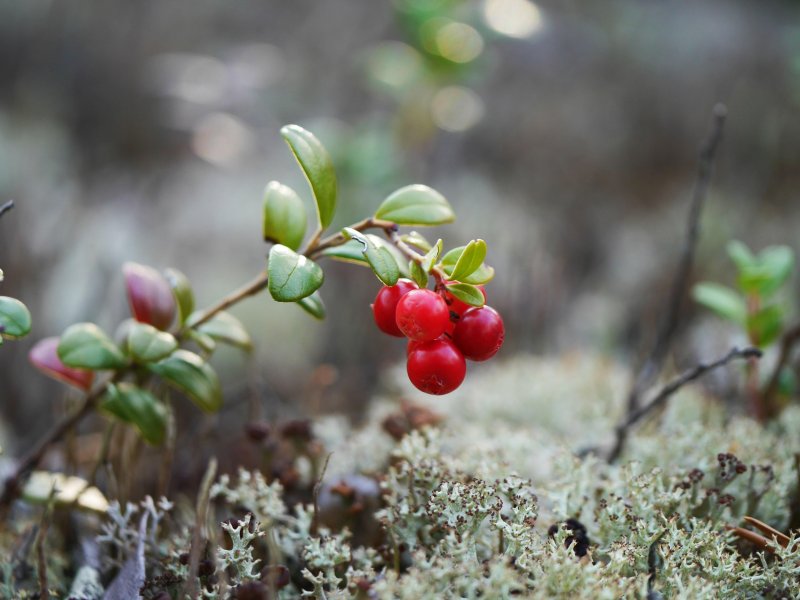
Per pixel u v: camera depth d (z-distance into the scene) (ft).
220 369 1.58
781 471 0.82
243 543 0.73
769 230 2.08
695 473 0.78
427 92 1.97
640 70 2.84
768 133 2.48
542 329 1.31
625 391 1.02
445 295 0.71
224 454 0.99
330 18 3.14
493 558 0.72
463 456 0.82
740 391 1.03
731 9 3.49
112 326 1.47
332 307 1.48
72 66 2.53
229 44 2.91
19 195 1.75
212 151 2.07
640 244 2.07
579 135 2.55
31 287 1.27
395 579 0.71
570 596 0.69
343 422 0.99
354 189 1.82
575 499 0.78
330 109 2.59
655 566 0.75
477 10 1.88
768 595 0.74
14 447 1.11
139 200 2.13
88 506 0.82
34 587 0.80
